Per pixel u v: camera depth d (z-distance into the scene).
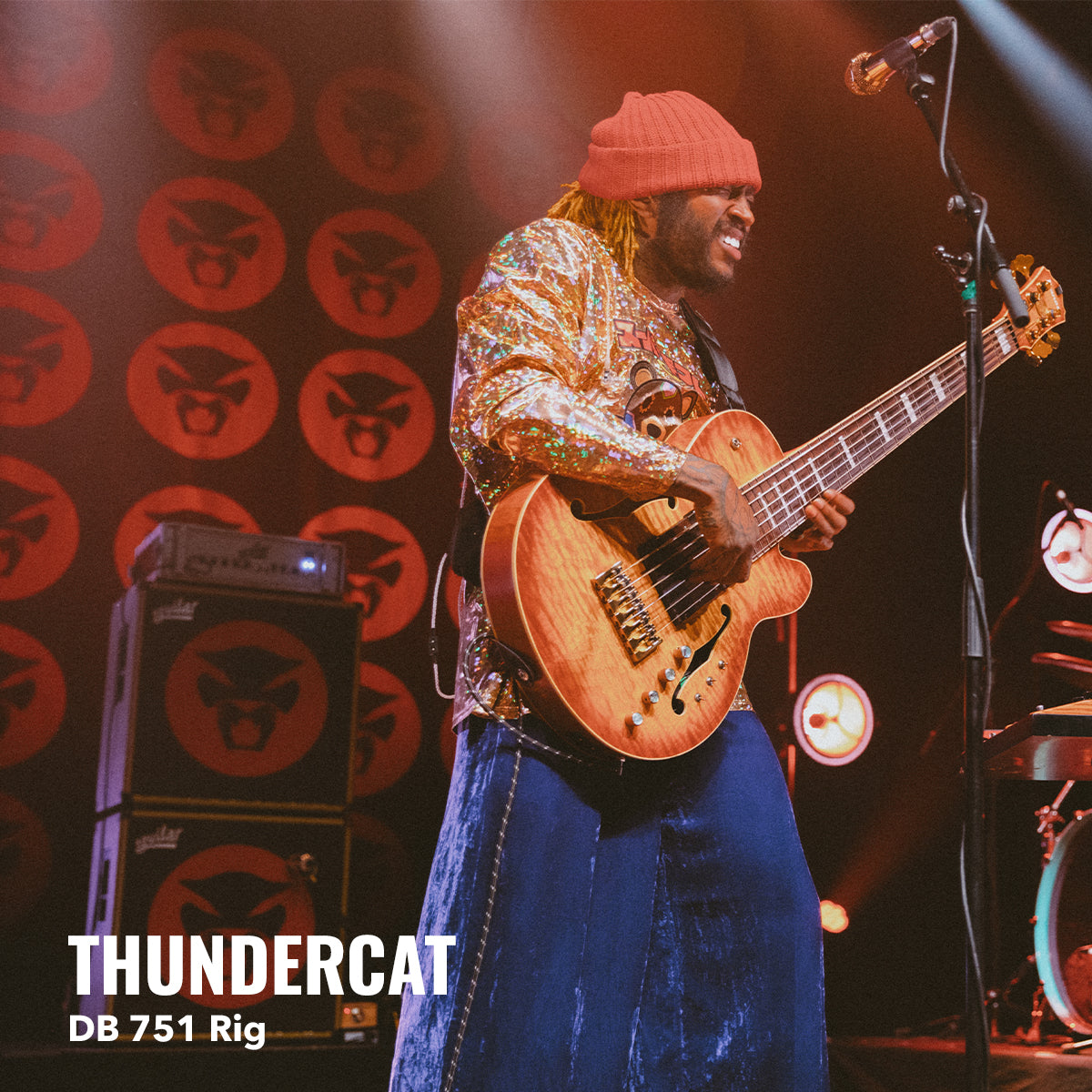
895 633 5.35
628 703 1.41
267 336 5.05
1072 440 5.18
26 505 4.63
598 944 1.46
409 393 5.23
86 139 4.84
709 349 1.71
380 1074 2.96
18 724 4.49
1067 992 3.12
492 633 1.43
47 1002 4.30
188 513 4.84
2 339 4.68
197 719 3.23
